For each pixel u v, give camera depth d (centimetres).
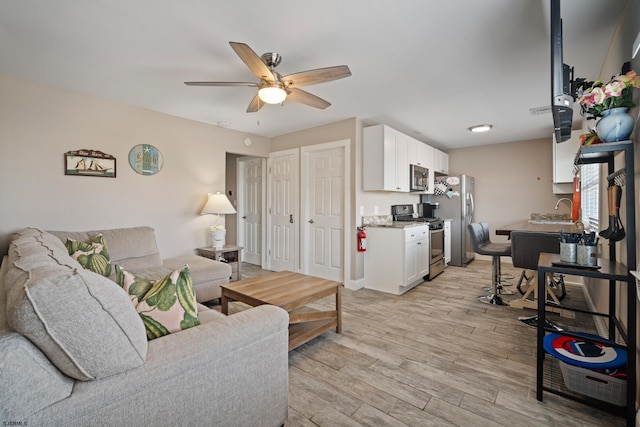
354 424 154
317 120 407
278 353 144
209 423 116
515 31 199
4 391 77
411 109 360
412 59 237
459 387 185
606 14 181
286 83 221
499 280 370
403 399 174
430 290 395
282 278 282
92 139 314
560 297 350
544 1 168
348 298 361
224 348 121
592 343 177
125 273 138
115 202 331
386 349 233
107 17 183
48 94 286
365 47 219
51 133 288
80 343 88
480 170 590
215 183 427
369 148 402
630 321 147
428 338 252
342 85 289
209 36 204
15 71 258
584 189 390
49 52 226
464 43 213
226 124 424
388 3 171
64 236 281
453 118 399
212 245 403
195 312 137
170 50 222
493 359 217
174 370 106
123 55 230
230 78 271
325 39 208
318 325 249
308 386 187
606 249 257
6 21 187
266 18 184
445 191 553
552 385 185
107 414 92
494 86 291
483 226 383
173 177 381
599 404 163
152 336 123
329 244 434
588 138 184
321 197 444
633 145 151
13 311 82
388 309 322
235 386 125
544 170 528
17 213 271
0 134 262
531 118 398
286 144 483
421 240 420
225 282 321
